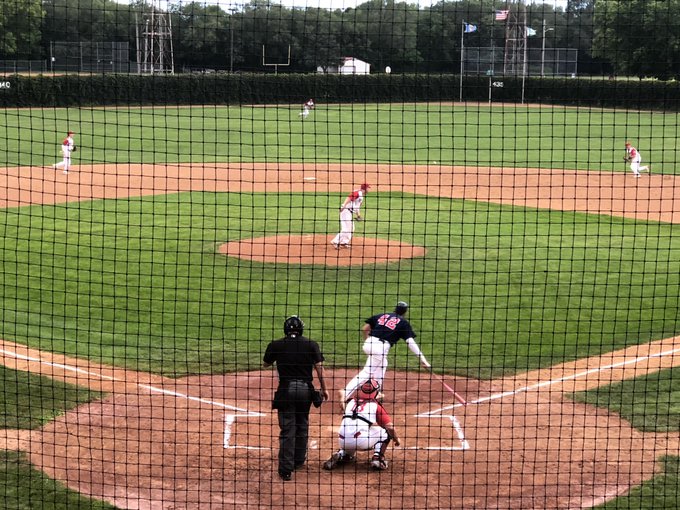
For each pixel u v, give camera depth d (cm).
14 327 1524
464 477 977
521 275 1909
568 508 907
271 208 2767
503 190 3194
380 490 946
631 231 2428
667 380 1302
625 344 1483
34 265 1958
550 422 1138
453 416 1159
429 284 1853
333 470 998
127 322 1572
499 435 1095
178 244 2200
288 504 913
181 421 1132
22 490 933
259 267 1984
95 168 3612
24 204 2700
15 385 1247
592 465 1007
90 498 917
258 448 1050
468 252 2159
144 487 946
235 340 1413
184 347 1452
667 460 1020
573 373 1341
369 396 1009
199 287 1808
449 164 3894
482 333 1538
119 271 1923
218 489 944
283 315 1625
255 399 1221
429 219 2611
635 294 1778
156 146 4347
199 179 3325
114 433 1088
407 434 1096
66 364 1348
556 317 1633
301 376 1004
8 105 5175
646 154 4212
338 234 2244
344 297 1747
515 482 963
